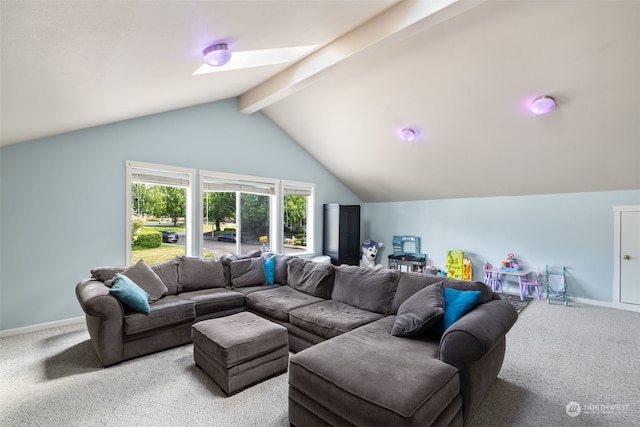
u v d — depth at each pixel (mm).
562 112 3541
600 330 3572
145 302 2906
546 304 4633
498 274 5402
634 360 2826
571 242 4816
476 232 5742
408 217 6668
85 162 3779
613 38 2707
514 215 5328
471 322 1924
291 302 3316
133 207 4309
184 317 3117
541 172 4562
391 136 4891
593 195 4629
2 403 2166
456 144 4570
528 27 2822
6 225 3334
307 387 1790
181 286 3727
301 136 5812
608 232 4523
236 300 3631
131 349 2807
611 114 3381
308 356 1914
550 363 2777
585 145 3873
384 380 1635
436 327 2299
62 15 1298
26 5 1152
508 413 2070
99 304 2621
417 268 6238
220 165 4957
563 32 2775
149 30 1740
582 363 2775
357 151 5625
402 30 2699
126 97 2996
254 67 3510
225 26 2033
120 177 4016
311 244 6406
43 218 3527
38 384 2406
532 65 3143
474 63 3314
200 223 4738
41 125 2934
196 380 2471
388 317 2771
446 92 3785
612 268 4508
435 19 2549
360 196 7277
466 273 5664
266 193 5621
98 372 2590
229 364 2250
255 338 2402
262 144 5516
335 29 2898
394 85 3961
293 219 6246
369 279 3164
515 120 3838
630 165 3957
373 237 7301
